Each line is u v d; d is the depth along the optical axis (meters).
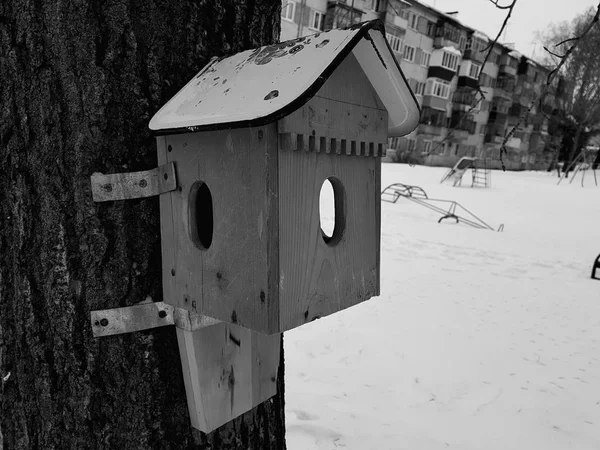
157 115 1.13
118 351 1.17
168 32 1.16
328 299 1.23
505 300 5.55
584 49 7.91
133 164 1.16
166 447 1.23
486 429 2.93
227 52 1.29
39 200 1.16
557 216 13.05
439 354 3.92
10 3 1.14
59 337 1.17
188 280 1.19
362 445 2.64
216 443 1.33
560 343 4.39
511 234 10.05
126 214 1.16
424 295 5.45
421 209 12.34
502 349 4.14
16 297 1.22
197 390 1.21
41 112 1.13
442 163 31.42
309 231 1.14
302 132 1.06
